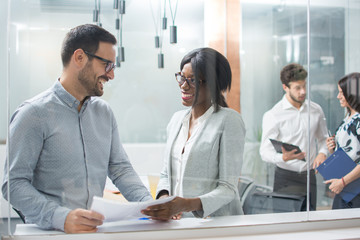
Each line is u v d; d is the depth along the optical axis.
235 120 1.36
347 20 1.58
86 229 1.12
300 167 1.44
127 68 1.27
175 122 1.30
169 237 1.17
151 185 1.26
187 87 1.31
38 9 1.19
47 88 1.18
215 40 1.36
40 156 1.15
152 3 1.29
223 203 1.31
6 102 1.14
